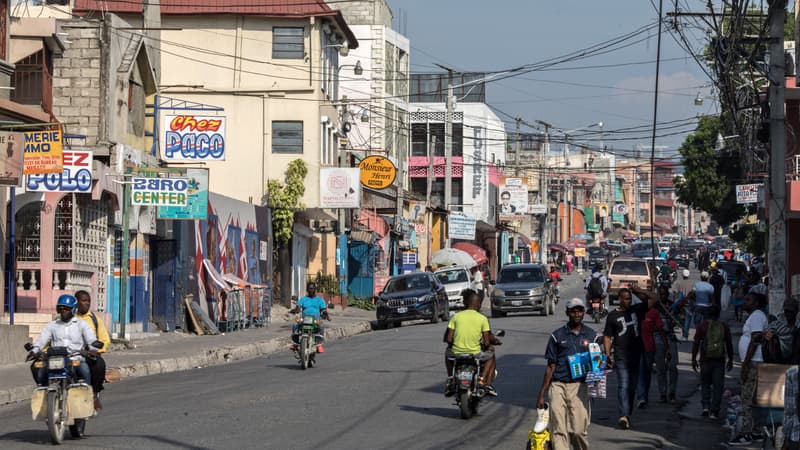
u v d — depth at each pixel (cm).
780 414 1819
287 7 5644
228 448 1630
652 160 3002
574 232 17300
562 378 1612
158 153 4253
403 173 8869
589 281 5456
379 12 8119
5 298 3225
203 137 4069
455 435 1812
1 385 2402
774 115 2772
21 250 3281
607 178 19688
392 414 2050
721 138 5141
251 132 5700
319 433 1794
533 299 5506
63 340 1744
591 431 1995
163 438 1720
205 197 3697
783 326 1958
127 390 2467
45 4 4334
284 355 3653
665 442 1891
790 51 4328
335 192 5609
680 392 2631
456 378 2027
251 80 5719
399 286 5266
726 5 2861
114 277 3706
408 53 8756
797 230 3788
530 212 11469
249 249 5091
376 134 7950
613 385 2691
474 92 9712
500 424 1955
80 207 3359
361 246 6850
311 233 6269
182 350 3350
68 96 3725
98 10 5441
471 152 9419
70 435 1758
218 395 2328
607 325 2070
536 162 13288
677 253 13450
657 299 2314
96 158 3697
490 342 2069
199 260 4238
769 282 2780
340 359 3266
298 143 5691
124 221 3425
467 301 2094
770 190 2781
